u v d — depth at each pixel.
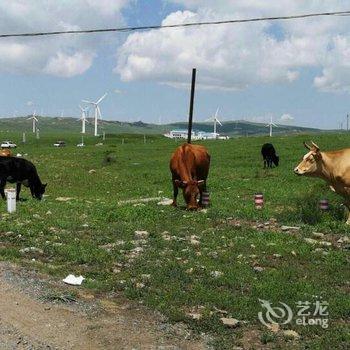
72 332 9.07
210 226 18.03
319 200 21.78
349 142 56.88
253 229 17.34
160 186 33.06
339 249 14.72
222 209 21.22
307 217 19.08
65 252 14.18
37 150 79.38
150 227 17.77
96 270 12.71
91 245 15.03
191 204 20.92
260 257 13.79
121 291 11.26
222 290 11.18
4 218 19.48
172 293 10.81
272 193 26.61
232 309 10.00
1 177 25.28
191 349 8.41
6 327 9.23
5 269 12.71
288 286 11.20
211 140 74.19
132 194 29.41
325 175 18.70
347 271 12.56
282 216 19.56
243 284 11.44
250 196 26.31
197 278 12.01
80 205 22.98
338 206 20.47
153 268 12.67
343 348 8.34
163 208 21.64
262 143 61.84
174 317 9.56
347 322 9.51
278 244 14.99
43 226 17.73
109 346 8.52
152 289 11.23
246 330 9.15
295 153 51.28
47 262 13.61
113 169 47.97
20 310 10.02
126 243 15.22
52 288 11.35
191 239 15.90
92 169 48.97
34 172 26.17
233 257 13.73
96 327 9.25
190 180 21.05
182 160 21.41
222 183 31.88
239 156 51.69
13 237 16.23
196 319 9.48
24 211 21.23
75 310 10.07
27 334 8.98
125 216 19.59
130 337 8.85
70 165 53.06
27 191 32.34
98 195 29.81
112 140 139.00
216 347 8.45
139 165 49.78
